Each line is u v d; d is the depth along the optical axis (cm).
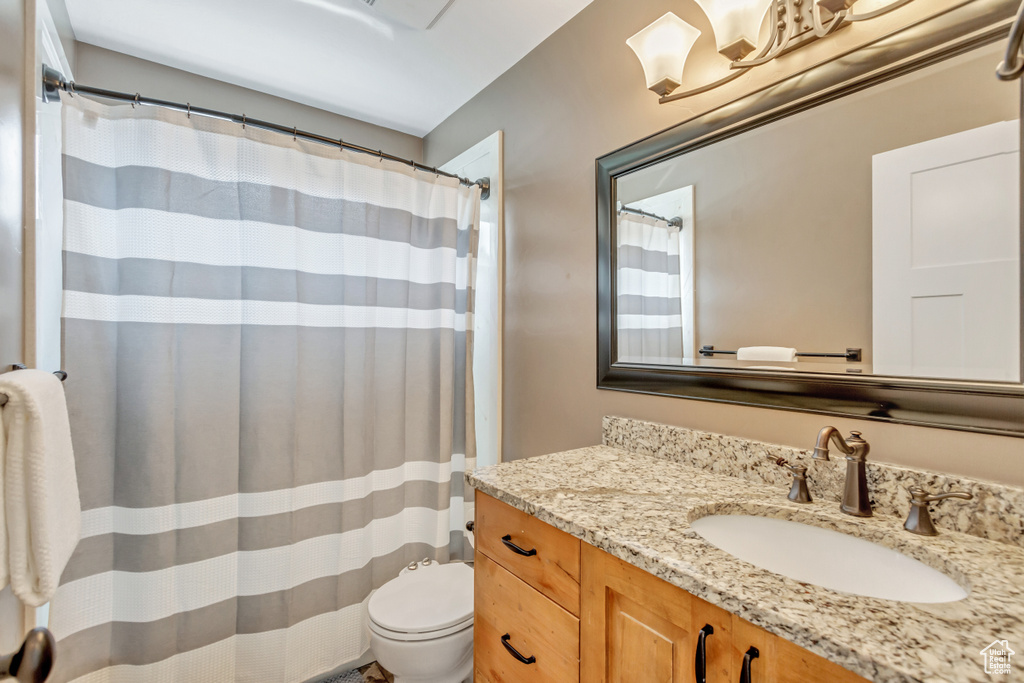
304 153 161
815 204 103
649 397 138
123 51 176
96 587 130
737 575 66
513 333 191
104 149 130
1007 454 79
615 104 149
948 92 85
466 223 200
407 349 185
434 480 189
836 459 96
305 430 160
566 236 166
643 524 85
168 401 135
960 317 84
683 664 70
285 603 154
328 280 165
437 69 192
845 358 98
